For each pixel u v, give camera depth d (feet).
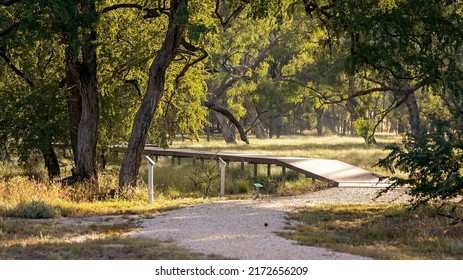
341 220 59.26
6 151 104.68
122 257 38.32
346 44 150.61
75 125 95.91
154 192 81.00
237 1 86.63
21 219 58.08
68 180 86.99
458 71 84.74
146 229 51.80
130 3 92.79
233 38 173.06
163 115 105.81
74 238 46.75
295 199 75.15
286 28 186.29
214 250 40.83
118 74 94.99
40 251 40.27
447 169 59.26
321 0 88.17
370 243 48.52
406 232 52.60
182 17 75.36
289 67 184.03
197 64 101.86
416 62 84.33
